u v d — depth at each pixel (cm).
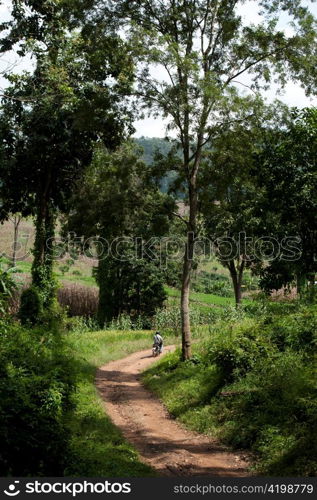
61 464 816
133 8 2092
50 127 2711
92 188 2570
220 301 6038
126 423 1482
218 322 3200
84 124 2144
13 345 1364
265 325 1772
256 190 2031
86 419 1309
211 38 2142
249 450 1145
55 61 2783
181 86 1923
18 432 768
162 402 1780
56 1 2588
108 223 2308
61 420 1134
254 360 1549
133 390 2020
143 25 2089
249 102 1878
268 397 1302
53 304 3103
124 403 1758
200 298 6253
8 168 2820
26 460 770
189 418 1479
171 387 1875
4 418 766
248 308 2942
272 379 1375
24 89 2744
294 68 2034
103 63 2341
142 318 4944
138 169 2191
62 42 2797
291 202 1473
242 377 1529
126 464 966
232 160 2120
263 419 1213
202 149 2214
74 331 3678
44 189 3062
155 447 1207
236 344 1603
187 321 2184
